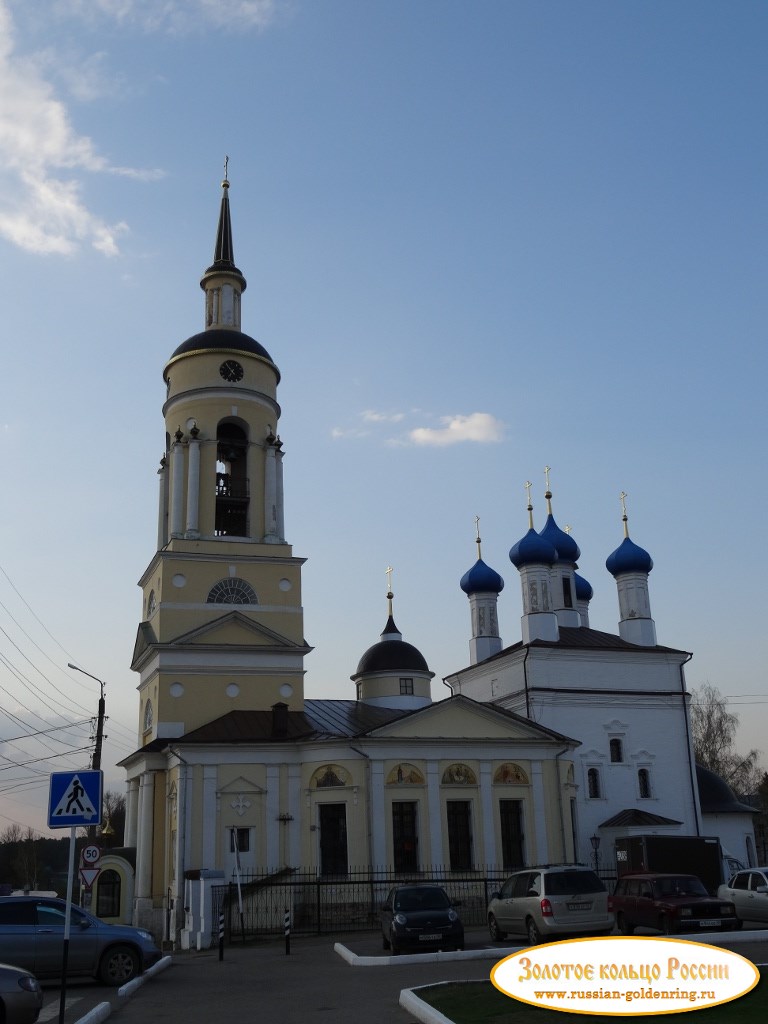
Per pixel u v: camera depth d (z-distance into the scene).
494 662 59.53
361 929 40.81
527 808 47.59
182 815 45.06
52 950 24.20
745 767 88.44
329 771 45.91
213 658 51.41
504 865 46.53
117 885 49.56
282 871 44.62
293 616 53.41
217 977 25.98
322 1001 20.22
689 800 56.66
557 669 56.75
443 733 47.06
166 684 50.47
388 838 44.75
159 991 23.47
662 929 28.34
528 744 48.38
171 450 55.72
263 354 57.28
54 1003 21.25
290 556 54.19
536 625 58.00
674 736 57.50
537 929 28.14
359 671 58.91
